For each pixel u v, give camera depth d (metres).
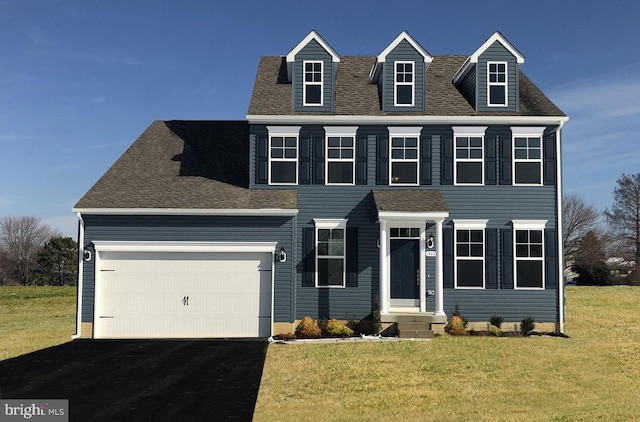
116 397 11.42
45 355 16.22
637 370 14.21
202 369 14.23
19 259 77.44
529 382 13.03
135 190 20.78
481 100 21.11
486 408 11.01
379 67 21.80
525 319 19.86
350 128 20.91
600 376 13.60
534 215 20.64
